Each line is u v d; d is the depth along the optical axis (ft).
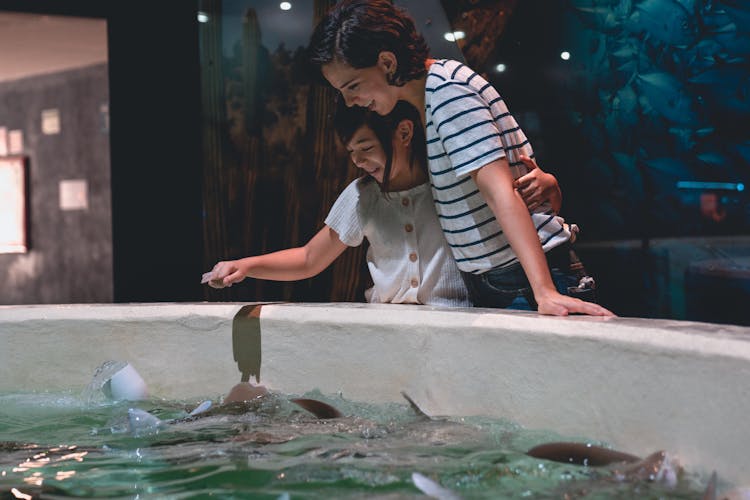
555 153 12.92
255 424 5.33
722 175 11.75
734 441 3.82
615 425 4.53
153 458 4.68
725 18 11.39
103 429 5.57
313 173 14.48
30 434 5.49
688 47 11.72
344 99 6.55
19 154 33.76
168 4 16.55
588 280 6.49
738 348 3.85
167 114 16.79
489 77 12.93
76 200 32.09
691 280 12.08
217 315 6.81
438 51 13.01
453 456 4.51
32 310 7.33
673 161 12.07
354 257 14.06
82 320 7.13
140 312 7.04
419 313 5.87
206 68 15.02
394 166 6.81
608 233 12.73
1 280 34.58
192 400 6.65
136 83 16.83
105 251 31.37
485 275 6.62
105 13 17.06
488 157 5.91
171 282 17.01
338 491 3.99
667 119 12.02
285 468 4.38
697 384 4.04
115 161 16.99
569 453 4.32
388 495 3.89
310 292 14.51
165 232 16.99
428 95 6.22
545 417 4.95
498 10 12.77
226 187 15.10
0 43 27.02
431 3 12.91
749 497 3.56
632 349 4.41
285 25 14.47
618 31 12.19
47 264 33.22
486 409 5.37
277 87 14.62
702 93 11.71
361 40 5.98
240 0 14.71
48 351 7.20
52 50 28.35
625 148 12.41
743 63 11.39
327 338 6.30
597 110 12.53
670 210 12.18
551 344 4.91
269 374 6.59
